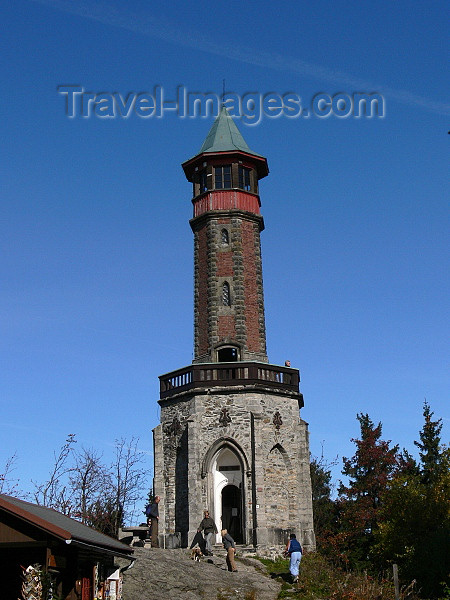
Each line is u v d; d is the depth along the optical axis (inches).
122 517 1844.2
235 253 1800.0
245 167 1884.8
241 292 1771.7
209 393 1611.7
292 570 1184.8
